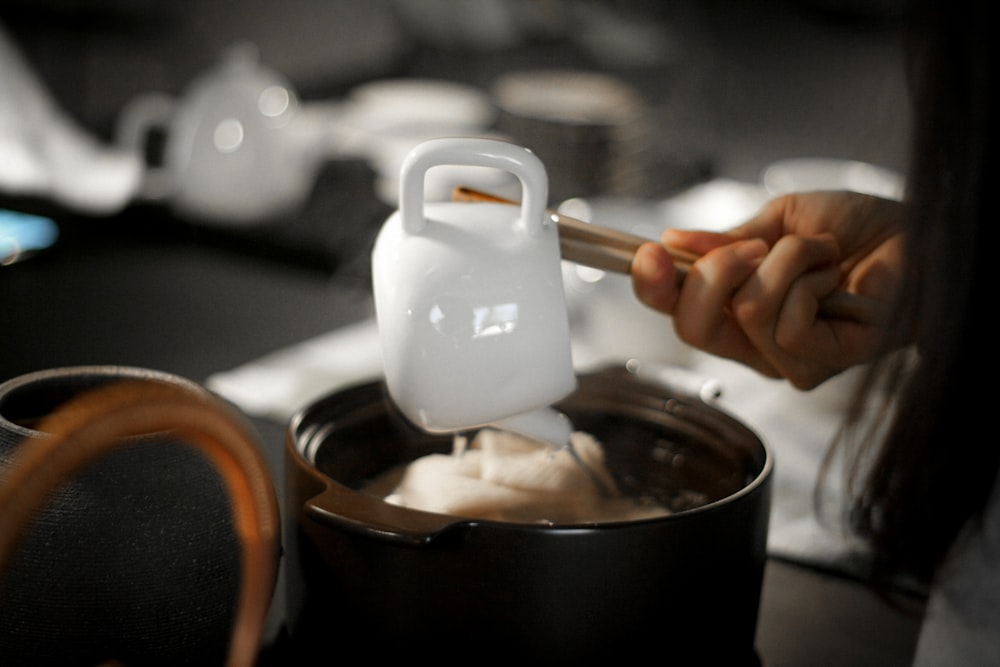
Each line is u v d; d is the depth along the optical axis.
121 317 1.09
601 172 1.47
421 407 0.46
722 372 0.99
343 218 1.38
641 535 0.44
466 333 0.45
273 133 1.35
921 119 0.43
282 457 0.74
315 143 1.44
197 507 0.43
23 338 1.01
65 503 0.41
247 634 0.35
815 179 1.29
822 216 0.64
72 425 0.29
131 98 1.81
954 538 0.48
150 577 0.42
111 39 1.75
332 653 0.48
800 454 0.82
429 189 1.14
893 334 0.47
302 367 0.95
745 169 1.81
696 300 0.55
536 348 0.46
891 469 0.49
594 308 0.99
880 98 2.29
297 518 0.49
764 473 0.50
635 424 0.64
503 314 0.45
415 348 0.45
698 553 0.46
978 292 0.43
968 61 0.41
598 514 0.53
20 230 1.27
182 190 1.35
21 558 0.41
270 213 1.36
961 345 0.44
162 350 1.02
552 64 2.39
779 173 1.31
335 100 1.97
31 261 1.20
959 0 0.41
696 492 0.59
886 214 0.62
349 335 1.06
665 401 0.63
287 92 1.43
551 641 0.44
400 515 0.44
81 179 1.46
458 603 0.44
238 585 0.45
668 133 1.95
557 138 1.47
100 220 1.34
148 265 1.24
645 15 2.61
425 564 0.44
